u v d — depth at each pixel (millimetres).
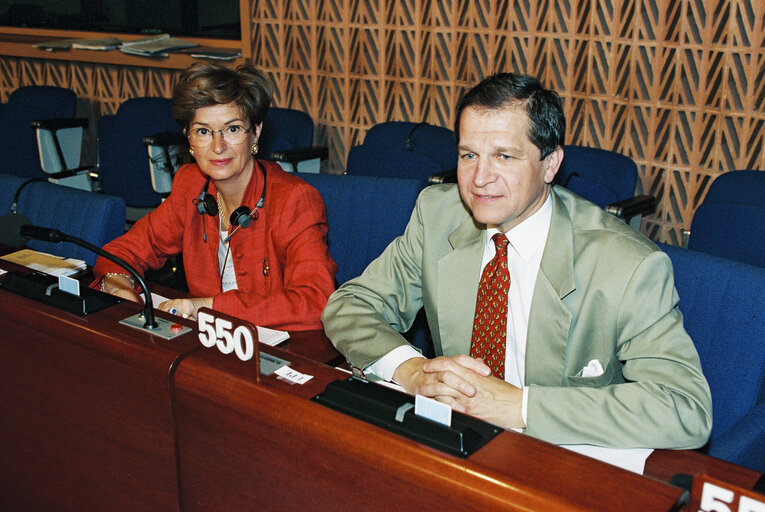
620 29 3469
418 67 4109
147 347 1163
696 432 1227
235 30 4941
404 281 1737
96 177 3959
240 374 1080
